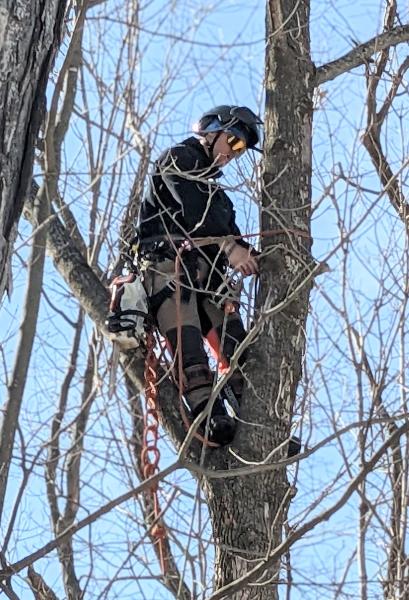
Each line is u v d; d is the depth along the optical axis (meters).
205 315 8.16
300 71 8.27
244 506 7.37
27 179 4.88
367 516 8.92
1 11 4.76
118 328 7.87
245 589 7.18
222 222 8.03
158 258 8.06
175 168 7.95
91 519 6.22
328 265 7.57
